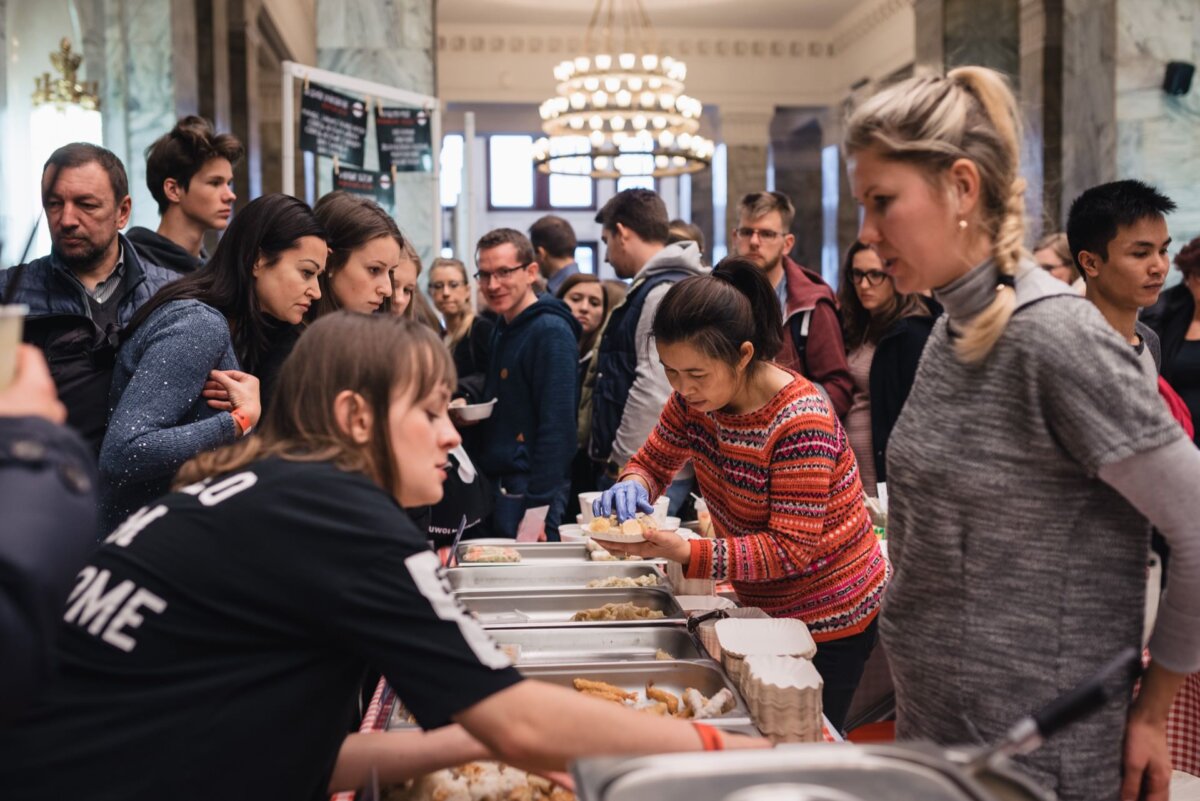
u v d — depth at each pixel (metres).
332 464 1.21
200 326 2.09
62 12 5.02
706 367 1.92
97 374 2.23
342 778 1.45
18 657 0.82
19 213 4.25
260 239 2.20
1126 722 1.27
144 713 1.10
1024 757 1.25
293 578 1.13
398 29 7.03
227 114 7.71
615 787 0.91
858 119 1.27
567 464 3.70
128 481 2.00
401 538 1.16
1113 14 6.36
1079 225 2.47
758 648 1.84
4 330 0.90
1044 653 1.25
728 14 13.38
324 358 1.26
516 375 3.73
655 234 4.11
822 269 15.13
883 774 0.94
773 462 2.00
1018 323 1.22
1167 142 6.35
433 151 6.00
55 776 1.07
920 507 1.34
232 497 1.17
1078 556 1.23
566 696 1.16
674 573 2.49
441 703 1.13
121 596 1.14
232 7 8.62
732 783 0.93
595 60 8.52
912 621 1.37
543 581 2.64
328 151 5.49
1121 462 1.15
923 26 9.06
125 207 2.69
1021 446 1.23
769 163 15.38
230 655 1.14
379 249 2.52
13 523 0.84
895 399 3.78
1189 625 1.19
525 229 18.84
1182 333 3.83
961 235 1.25
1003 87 1.27
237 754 1.12
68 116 4.89
